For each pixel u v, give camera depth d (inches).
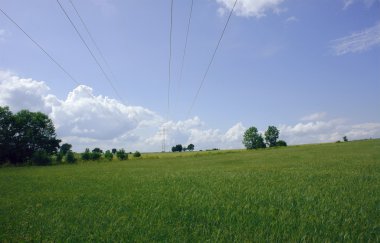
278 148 4249.5
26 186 851.4
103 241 260.4
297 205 382.9
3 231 319.3
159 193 564.1
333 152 2374.5
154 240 255.0
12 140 3176.7
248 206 381.7
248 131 5413.4
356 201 400.2
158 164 2183.8
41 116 3368.6
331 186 564.4
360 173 829.2
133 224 315.6
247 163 1754.4
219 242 238.7
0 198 601.0
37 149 3334.2
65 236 285.4
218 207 392.8
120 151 3531.0
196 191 562.3
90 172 1461.6
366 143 3533.5
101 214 380.8
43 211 435.8
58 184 882.8
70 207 458.9
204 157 3149.6
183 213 358.3
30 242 273.9
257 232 260.5
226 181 748.0
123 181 888.3
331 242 229.5
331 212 327.9
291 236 245.3
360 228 265.1
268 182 682.8
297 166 1233.4
